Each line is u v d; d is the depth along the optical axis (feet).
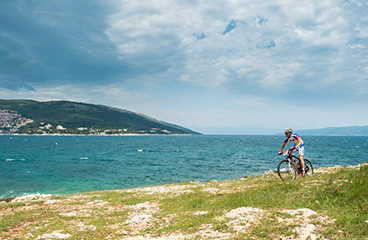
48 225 33.78
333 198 28.19
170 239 23.03
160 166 170.40
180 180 119.44
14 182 116.16
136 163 189.06
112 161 204.03
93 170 153.38
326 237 18.99
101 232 28.68
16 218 38.86
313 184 37.29
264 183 54.39
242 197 38.14
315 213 23.93
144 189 70.38
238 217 26.16
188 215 32.45
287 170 47.52
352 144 470.39
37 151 321.32
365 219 21.25
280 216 24.56
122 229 29.60
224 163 181.16
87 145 485.15
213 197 45.11
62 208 47.01
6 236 30.12
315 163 164.96
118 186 107.65
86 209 44.42
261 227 22.13
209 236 22.11
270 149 341.82
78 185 109.60
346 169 46.11
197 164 178.91
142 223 31.91
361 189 28.09
